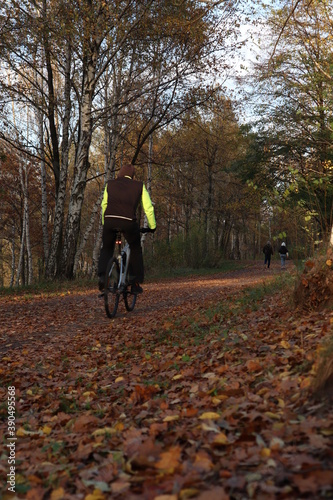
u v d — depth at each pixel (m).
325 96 10.63
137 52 21.94
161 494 2.05
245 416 2.88
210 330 7.24
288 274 11.20
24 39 19.38
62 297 14.91
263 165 26.12
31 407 4.58
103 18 18.98
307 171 10.29
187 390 4.13
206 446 2.53
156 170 37.34
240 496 1.96
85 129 20.66
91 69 20.16
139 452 2.58
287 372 3.69
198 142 38.84
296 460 2.11
